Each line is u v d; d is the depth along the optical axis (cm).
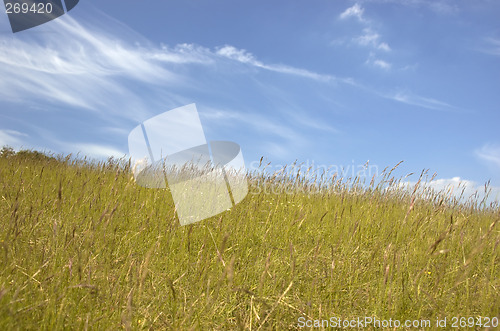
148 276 349
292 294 341
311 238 491
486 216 624
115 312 272
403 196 663
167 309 304
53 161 934
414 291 327
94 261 346
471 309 319
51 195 553
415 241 466
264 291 335
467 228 530
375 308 312
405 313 312
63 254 333
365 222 548
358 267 396
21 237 370
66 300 268
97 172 743
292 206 594
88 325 253
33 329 242
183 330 267
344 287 358
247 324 282
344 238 485
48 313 249
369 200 658
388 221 548
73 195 572
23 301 265
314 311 315
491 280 361
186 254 407
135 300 289
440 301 326
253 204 564
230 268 262
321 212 586
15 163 825
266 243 457
